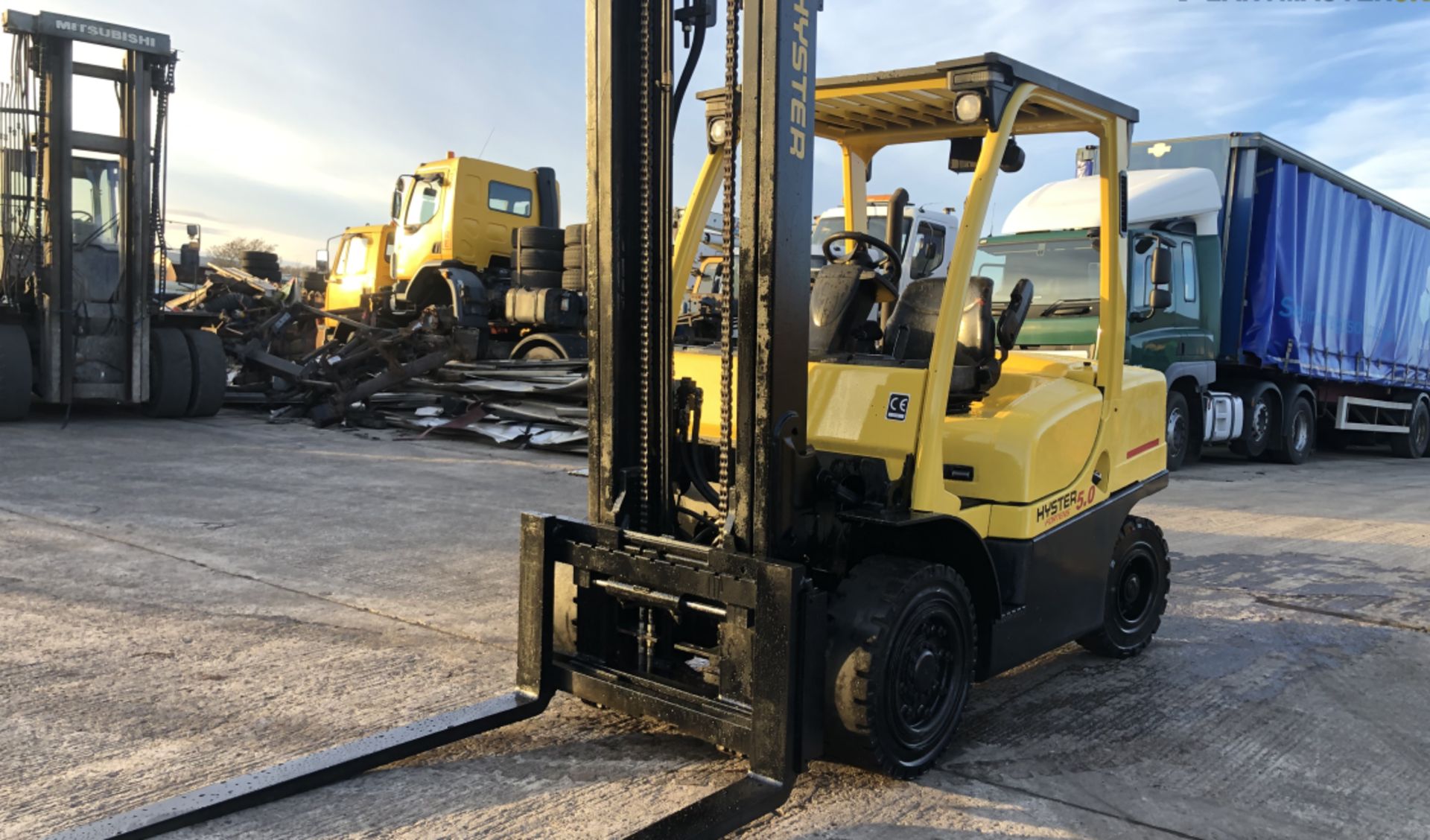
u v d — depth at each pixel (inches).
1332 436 677.9
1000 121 135.2
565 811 117.8
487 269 582.2
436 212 577.0
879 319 176.6
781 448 119.0
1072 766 137.9
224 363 500.7
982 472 148.4
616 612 139.3
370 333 505.4
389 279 679.7
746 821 108.0
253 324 602.2
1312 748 147.9
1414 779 138.0
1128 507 181.2
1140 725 154.1
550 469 384.5
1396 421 650.2
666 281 133.0
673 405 137.1
